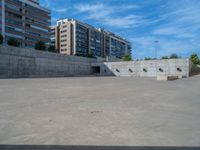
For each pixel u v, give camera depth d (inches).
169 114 206.1
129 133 146.6
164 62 1459.2
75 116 195.8
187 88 496.1
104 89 469.4
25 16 3284.9
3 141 131.3
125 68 1681.8
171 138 136.9
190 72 1401.3
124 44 6373.0
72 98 315.9
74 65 1684.3
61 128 157.9
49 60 1419.8
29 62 1249.4
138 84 647.1
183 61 1364.4
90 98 317.4
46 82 733.3
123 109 230.1
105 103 270.4
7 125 165.9
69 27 4611.2
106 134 144.3
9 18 3016.7
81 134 144.2
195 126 164.4
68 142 129.4
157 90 446.9
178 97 331.6
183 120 182.9
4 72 1079.0
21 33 3211.1
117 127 160.9
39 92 399.5
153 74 1518.2
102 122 175.2
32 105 253.6
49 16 3777.1
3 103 268.4
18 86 541.6
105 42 5492.1
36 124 168.9
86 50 4936.0
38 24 3526.1
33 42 3427.7
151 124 169.6
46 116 195.8
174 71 1407.5
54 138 136.4
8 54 1104.8
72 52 4606.3
